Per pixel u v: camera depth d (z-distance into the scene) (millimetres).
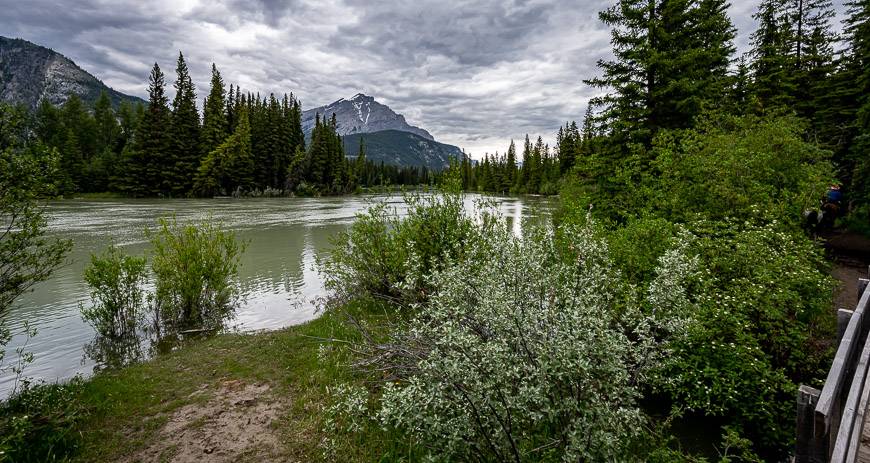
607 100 14539
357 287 9750
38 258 5215
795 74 20312
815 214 9422
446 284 3891
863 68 17359
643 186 10305
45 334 8945
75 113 70188
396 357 5719
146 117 54188
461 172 9992
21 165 4723
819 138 16984
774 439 4969
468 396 2885
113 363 7602
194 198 55000
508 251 4105
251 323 9836
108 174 54781
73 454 4535
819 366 5477
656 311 3789
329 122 89812
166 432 5004
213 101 67500
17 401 5270
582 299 3693
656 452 4180
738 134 10992
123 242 18422
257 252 17953
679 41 13945
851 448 2693
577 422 2793
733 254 6082
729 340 5445
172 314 9867
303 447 4586
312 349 7348
